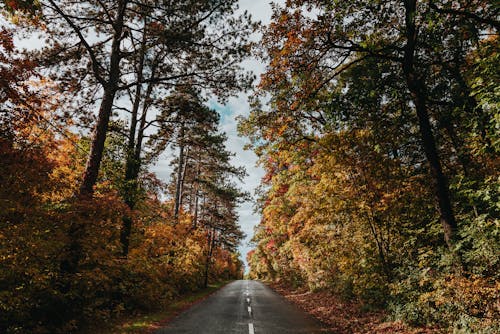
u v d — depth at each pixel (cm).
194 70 1272
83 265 985
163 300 1487
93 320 971
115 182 1335
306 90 1019
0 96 730
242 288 2997
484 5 818
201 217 3083
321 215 1316
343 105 991
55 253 852
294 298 1927
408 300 910
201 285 2925
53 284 825
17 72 726
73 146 1298
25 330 760
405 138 1098
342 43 971
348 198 1124
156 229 1617
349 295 1348
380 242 1107
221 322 1035
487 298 659
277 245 2981
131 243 1508
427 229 1058
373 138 1079
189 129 1798
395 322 890
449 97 984
